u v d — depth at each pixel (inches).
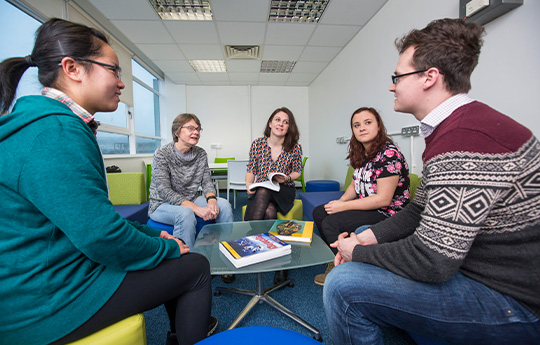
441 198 20.6
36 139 20.1
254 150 84.2
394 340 41.2
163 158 70.0
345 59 143.3
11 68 24.8
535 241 19.8
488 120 20.6
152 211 68.0
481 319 20.7
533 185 19.5
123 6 104.5
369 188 57.9
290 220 60.2
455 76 24.3
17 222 20.4
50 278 21.2
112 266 24.0
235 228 57.3
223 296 54.8
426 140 26.6
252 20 115.3
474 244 22.6
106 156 126.3
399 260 23.1
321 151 191.8
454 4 66.9
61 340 22.2
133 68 168.9
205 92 219.5
